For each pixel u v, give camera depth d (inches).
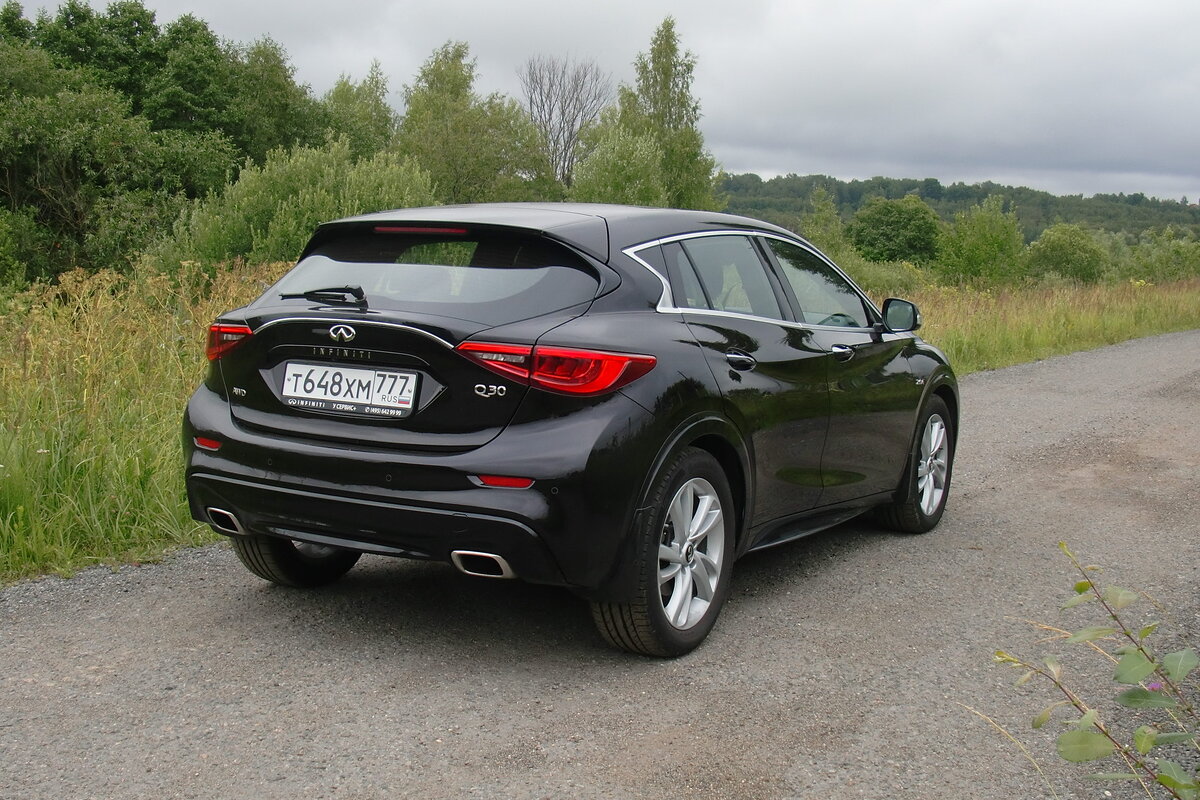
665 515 137.6
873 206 4291.3
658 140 2388.0
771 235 184.2
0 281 1100.5
